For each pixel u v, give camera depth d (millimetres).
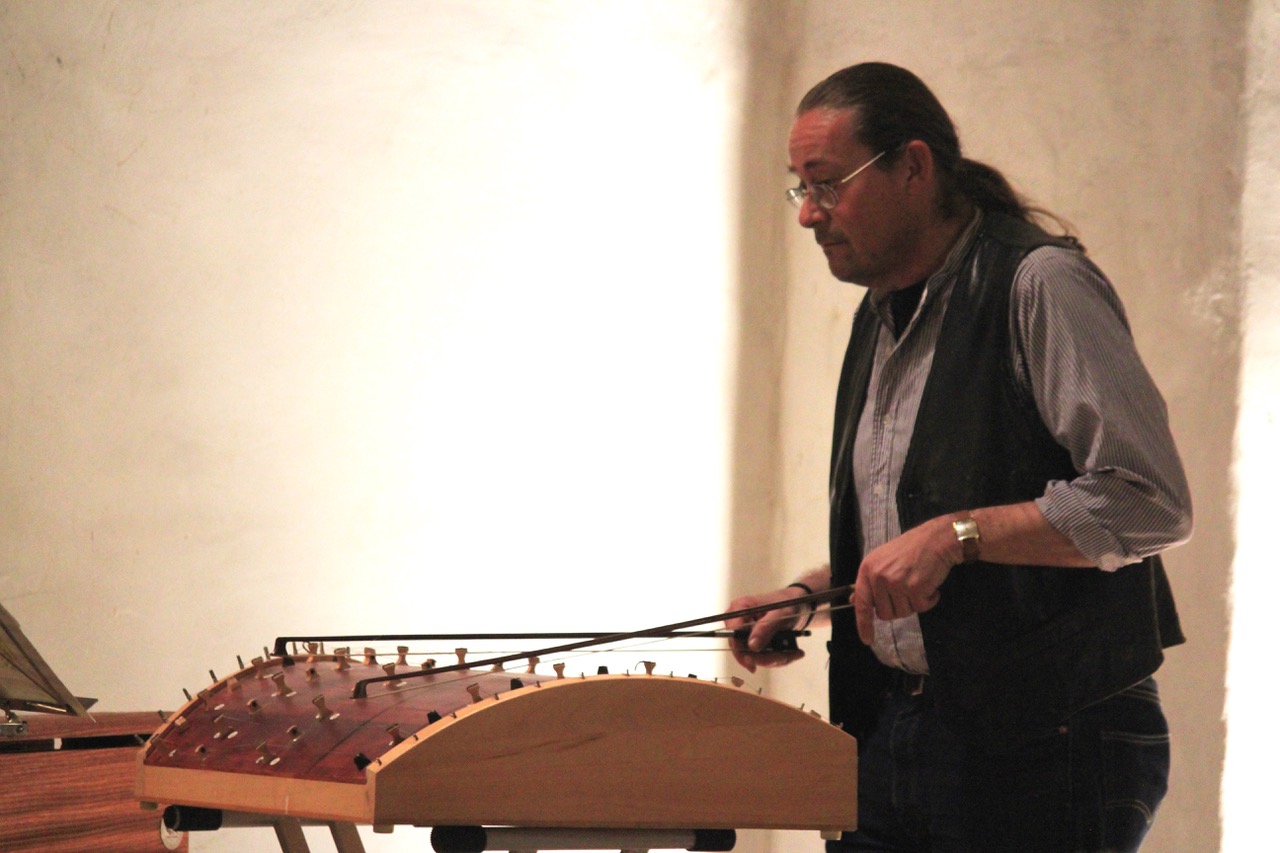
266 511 7367
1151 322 6914
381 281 7766
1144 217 6988
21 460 6691
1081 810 4148
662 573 8789
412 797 3062
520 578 8211
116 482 6941
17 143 6727
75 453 6832
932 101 4574
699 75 9039
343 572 7586
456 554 7969
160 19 7133
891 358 4582
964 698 4230
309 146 7562
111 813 5066
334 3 7656
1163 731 4332
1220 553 6551
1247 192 6598
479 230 8125
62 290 6824
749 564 9172
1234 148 6637
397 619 7746
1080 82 7379
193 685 7109
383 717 3434
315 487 7516
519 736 3182
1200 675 6555
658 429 8805
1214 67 6746
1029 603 4180
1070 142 7387
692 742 3363
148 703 6980
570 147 8492
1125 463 3918
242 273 7336
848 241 4516
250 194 7371
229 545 7250
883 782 4543
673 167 8930
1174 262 6840
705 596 8961
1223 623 6512
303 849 4094
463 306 8047
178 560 7102
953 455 4297
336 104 7652
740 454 9164
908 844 4504
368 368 7707
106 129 6965
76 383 6848
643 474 8727
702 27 9062
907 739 4457
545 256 8375
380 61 7801
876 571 4012
